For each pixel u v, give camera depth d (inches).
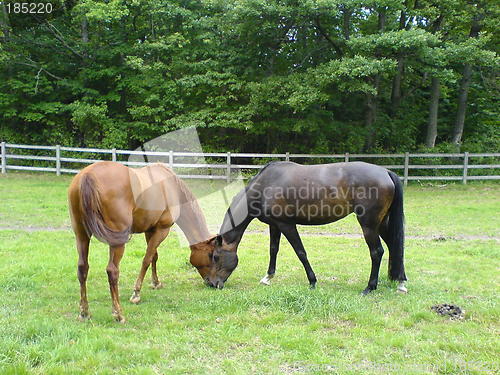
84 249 153.3
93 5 567.5
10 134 665.0
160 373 118.5
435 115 625.0
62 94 681.6
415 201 451.5
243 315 160.2
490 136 676.1
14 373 113.3
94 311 161.2
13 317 152.1
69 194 150.9
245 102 612.4
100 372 116.6
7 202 389.4
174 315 161.6
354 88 475.5
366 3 491.8
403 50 487.8
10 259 225.6
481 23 565.3
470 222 354.3
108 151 539.5
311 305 166.7
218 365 123.3
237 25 545.0
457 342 136.9
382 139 656.4
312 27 551.8
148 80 604.4
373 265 189.5
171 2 607.5
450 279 209.6
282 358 127.6
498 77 622.5
